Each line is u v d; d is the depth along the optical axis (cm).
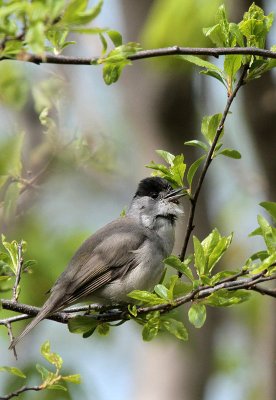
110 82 742
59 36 691
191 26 1149
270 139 1259
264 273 789
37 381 1176
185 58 813
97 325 848
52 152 1337
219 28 816
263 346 1545
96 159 1458
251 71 805
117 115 1656
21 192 1226
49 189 1385
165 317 814
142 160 1408
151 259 1038
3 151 1207
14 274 876
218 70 816
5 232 1219
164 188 1094
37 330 1606
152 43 1166
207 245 818
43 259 1362
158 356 1433
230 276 791
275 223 891
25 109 1398
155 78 1373
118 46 721
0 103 1393
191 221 848
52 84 1376
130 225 1068
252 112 1252
